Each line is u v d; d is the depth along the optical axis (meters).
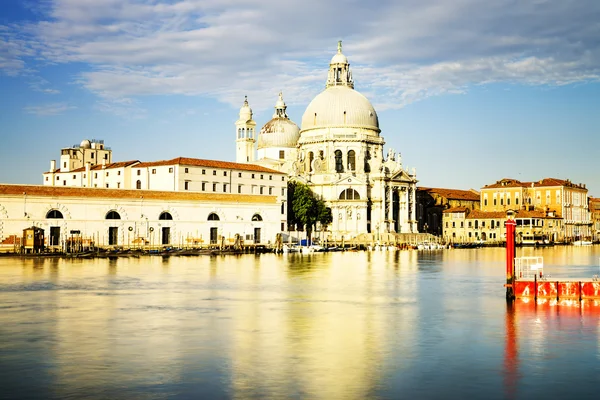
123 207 153.38
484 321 51.25
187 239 164.38
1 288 73.00
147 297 65.88
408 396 31.77
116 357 38.88
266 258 141.12
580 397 31.81
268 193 199.50
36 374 35.16
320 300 64.25
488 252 190.12
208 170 183.62
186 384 33.38
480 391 32.59
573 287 62.19
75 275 89.50
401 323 50.53
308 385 33.28
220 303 61.66
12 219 138.25
